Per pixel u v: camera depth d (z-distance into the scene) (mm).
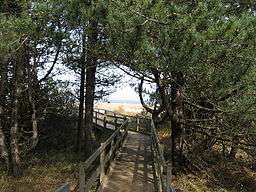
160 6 10438
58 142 23406
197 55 10547
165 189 8414
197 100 15188
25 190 13391
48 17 12859
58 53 18016
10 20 11836
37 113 20750
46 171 16062
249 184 18406
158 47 10766
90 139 19906
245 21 10633
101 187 11000
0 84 17766
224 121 15055
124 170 14039
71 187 13445
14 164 15609
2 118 18812
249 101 12781
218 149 22297
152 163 15250
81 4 11508
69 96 22906
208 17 10555
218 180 17656
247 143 16109
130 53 11453
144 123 30031
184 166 16688
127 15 10508
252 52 11242
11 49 12500
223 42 10742
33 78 19094
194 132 16984
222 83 11727
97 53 13359
